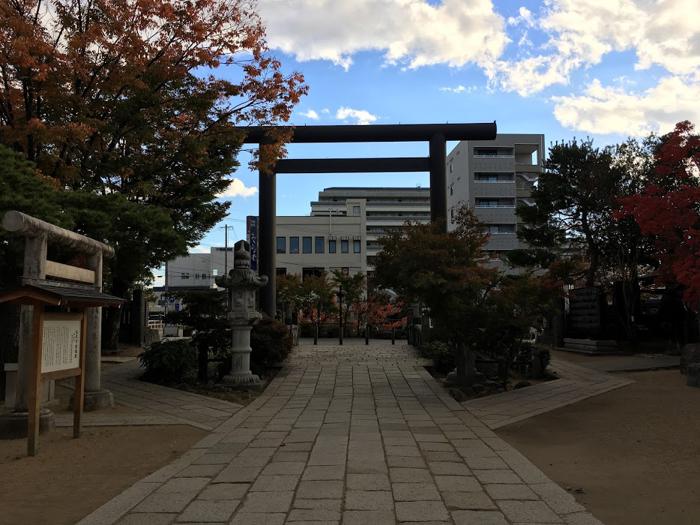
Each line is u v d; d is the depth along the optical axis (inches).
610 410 391.5
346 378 567.8
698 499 211.6
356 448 294.8
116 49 482.6
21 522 188.2
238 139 589.3
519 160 2576.3
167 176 588.7
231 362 556.1
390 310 1245.7
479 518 190.4
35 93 461.7
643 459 269.9
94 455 280.5
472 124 811.4
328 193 4185.5
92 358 410.9
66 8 482.9
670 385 491.8
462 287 460.1
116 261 483.5
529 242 1045.8
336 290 1341.0
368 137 808.3
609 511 199.8
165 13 490.3
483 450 290.7
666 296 879.7
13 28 428.8
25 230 295.4
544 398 449.4
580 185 945.5
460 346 530.3
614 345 799.7
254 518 189.6
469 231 514.3
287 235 2625.5
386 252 514.6
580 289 873.5
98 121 470.0
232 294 523.5
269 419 379.2
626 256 920.9
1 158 365.7
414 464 262.2
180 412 398.9
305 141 807.7
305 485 227.9
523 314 486.9
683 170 601.6
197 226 713.6
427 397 465.7
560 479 241.6
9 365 379.2
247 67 550.6
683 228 579.2
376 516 191.8
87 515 194.2
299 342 1037.2
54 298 270.2
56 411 397.1
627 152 914.7
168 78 518.0
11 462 266.5
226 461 268.1
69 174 472.4
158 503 205.3
